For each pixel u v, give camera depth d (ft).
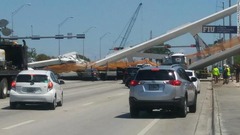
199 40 301.63
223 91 130.62
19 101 76.69
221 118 61.87
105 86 176.96
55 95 78.59
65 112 72.90
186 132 50.96
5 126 54.75
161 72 64.54
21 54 117.08
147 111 73.56
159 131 51.47
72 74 276.62
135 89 64.49
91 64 299.99
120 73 273.95
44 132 49.90
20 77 77.56
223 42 251.60
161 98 63.46
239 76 203.00
